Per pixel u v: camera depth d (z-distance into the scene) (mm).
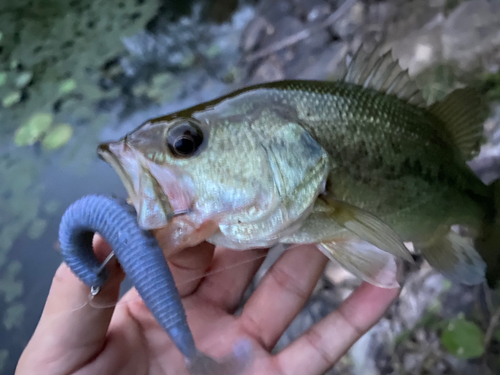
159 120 150
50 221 470
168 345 176
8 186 509
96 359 157
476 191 205
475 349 256
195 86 620
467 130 201
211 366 144
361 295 205
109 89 635
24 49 676
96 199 142
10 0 691
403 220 185
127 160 144
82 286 148
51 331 148
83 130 583
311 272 206
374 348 293
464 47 370
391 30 455
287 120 159
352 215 162
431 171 185
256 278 314
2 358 379
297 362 196
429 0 438
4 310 402
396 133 176
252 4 660
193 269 185
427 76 372
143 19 698
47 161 539
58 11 707
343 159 166
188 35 675
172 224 147
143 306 181
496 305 269
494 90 336
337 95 168
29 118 605
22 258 438
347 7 523
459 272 210
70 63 661
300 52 541
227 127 153
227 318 203
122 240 137
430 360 276
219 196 151
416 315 292
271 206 156
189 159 148
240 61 611
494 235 214
